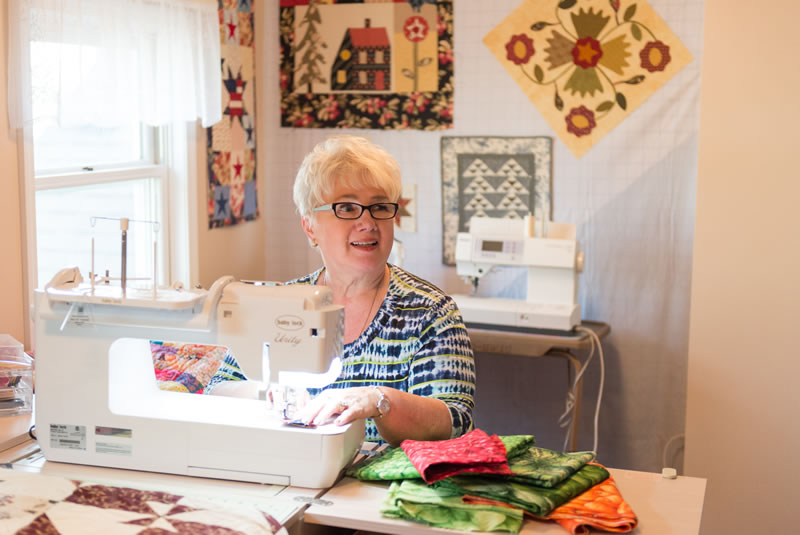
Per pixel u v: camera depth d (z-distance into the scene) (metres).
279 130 4.16
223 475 1.67
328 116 4.08
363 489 1.64
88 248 3.19
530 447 1.75
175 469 1.70
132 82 3.02
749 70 3.04
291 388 1.76
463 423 1.84
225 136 3.78
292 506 1.53
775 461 3.19
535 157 3.81
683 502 1.60
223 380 2.09
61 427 1.74
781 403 3.16
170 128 3.49
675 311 3.70
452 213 3.96
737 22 3.03
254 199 4.10
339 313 1.71
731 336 3.18
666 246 3.68
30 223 2.68
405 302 2.01
